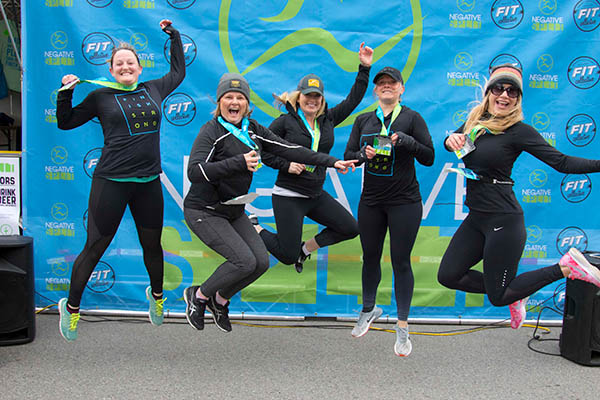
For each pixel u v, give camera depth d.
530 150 3.00
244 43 4.09
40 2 4.00
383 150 3.00
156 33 4.05
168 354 3.37
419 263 4.20
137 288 4.21
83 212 4.14
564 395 2.90
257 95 4.12
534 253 4.20
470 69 4.10
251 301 4.22
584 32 4.06
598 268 3.27
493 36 4.08
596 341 3.29
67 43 4.04
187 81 4.09
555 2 4.04
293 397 2.80
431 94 4.11
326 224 3.90
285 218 3.73
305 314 4.23
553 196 4.17
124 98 3.10
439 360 3.39
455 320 4.16
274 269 4.21
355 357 3.41
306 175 3.65
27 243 3.52
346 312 4.23
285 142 3.18
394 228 3.27
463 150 3.08
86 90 4.07
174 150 4.14
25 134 4.06
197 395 2.79
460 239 3.32
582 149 4.13
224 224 3.04
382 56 4.09
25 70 4.03
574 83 4.09
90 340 3.60
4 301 3.40
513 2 4.05
